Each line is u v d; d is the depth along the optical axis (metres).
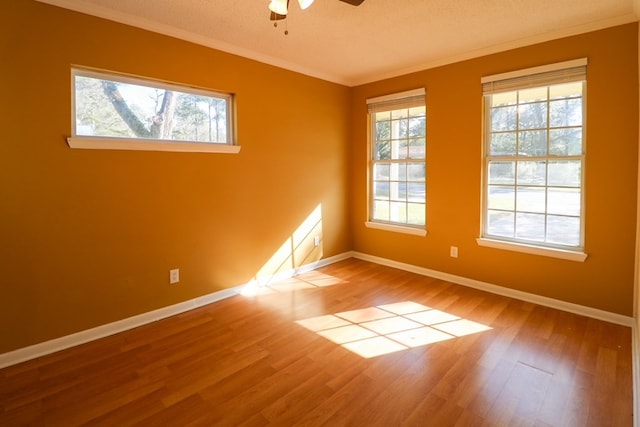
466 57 3.54
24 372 2.24
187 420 1.82
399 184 4.36
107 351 2.49
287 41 3.20
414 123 4.14
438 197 3.91
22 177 2.31
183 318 3.02
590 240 2.94
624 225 2.78
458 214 3.75
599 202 2.88
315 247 4.38
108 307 2.73
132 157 2.78
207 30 2.95
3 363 2.30
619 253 2.81
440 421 1.79
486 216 3.60
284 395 2.01
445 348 2.49
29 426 1.78
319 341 2.61
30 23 2.29
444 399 1.96
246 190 3.58
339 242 4.73
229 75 3.34
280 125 3.84
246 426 1.77
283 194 3.94
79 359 2.39
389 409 1.89
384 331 2.75
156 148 2.90
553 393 2.00
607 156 2.82
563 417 1.81
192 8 2.55
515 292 3.40
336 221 4.65
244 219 3.58
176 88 3.05
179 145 3.02
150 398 1.99
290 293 3.58
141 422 1.81
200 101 3.23
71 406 1.93
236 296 3.51
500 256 3.48
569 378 2.13
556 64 2.98
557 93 3.07
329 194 4.51
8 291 2.30
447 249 3.88
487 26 2.87
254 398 1.99
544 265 3.20
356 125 4.70
